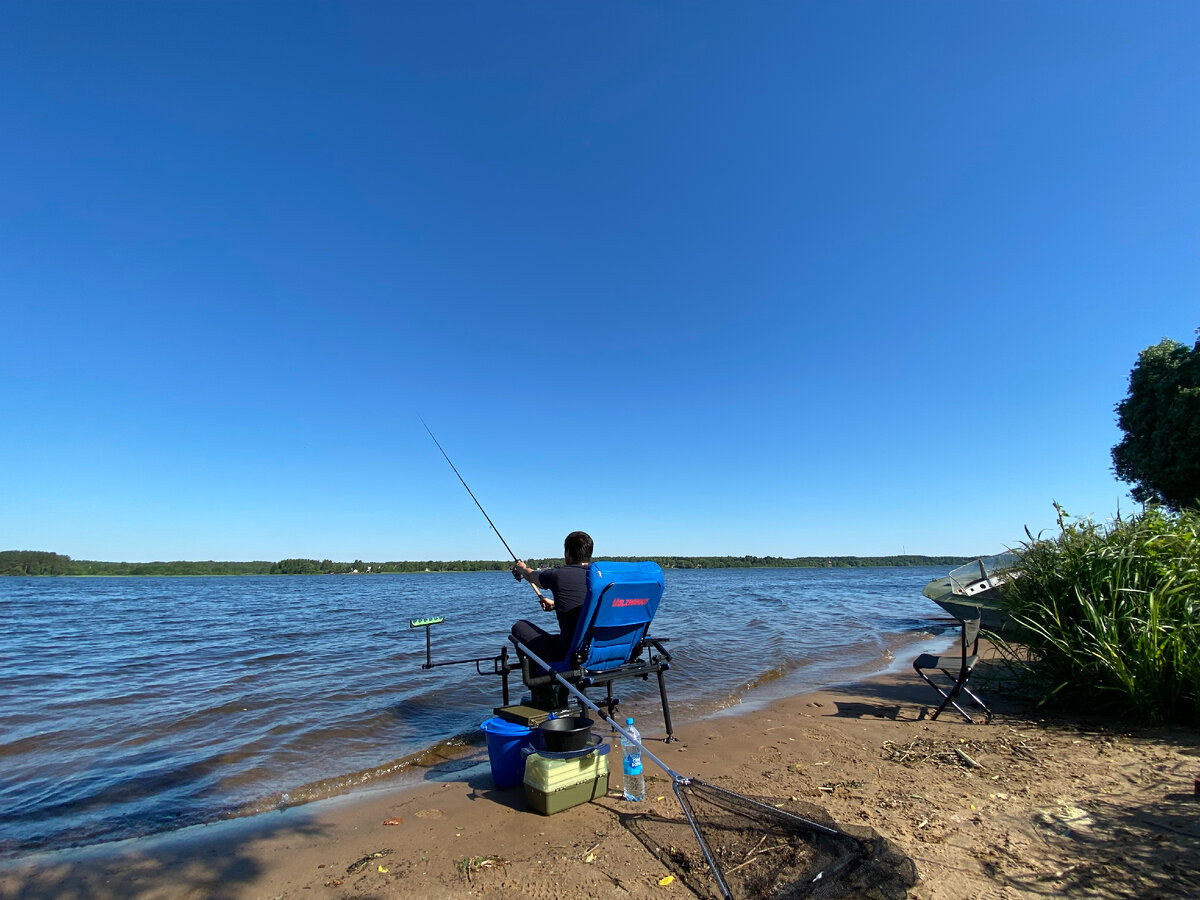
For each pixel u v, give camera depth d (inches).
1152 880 106.9
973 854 121.0
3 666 466.6
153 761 233.1
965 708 266.4
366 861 137.3
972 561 450.0
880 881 109.3
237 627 781.9
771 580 2728.8
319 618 924.0
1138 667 211.8
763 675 394.0
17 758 239.1
